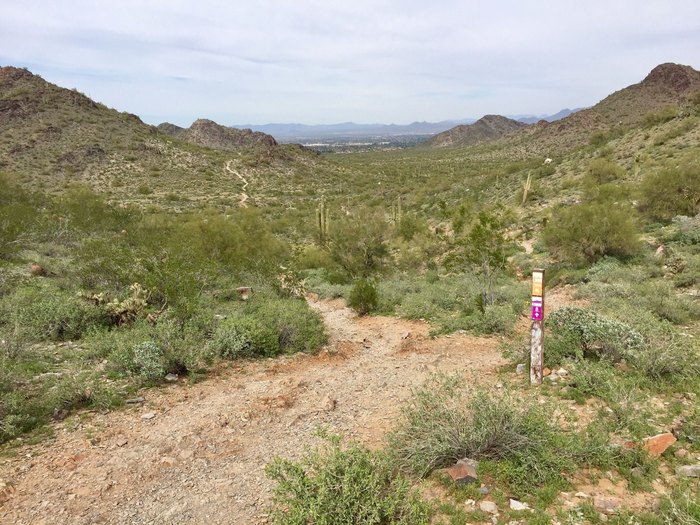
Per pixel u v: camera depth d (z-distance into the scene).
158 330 8.13
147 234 19.84
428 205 60.81
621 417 4.80
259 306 11.82
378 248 23.28
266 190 84.00
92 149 76.12
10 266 15.45
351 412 6.11
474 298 13.27
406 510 3.49
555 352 7.07
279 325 9.82
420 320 12.41
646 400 5.29
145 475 4.59
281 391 6.86
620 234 16.95
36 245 20.91
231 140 164.00
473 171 109.56
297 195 83.56
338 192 91.94
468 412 4.64
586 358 6.94
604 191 26.73
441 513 3.71
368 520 3.24
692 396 5.50
